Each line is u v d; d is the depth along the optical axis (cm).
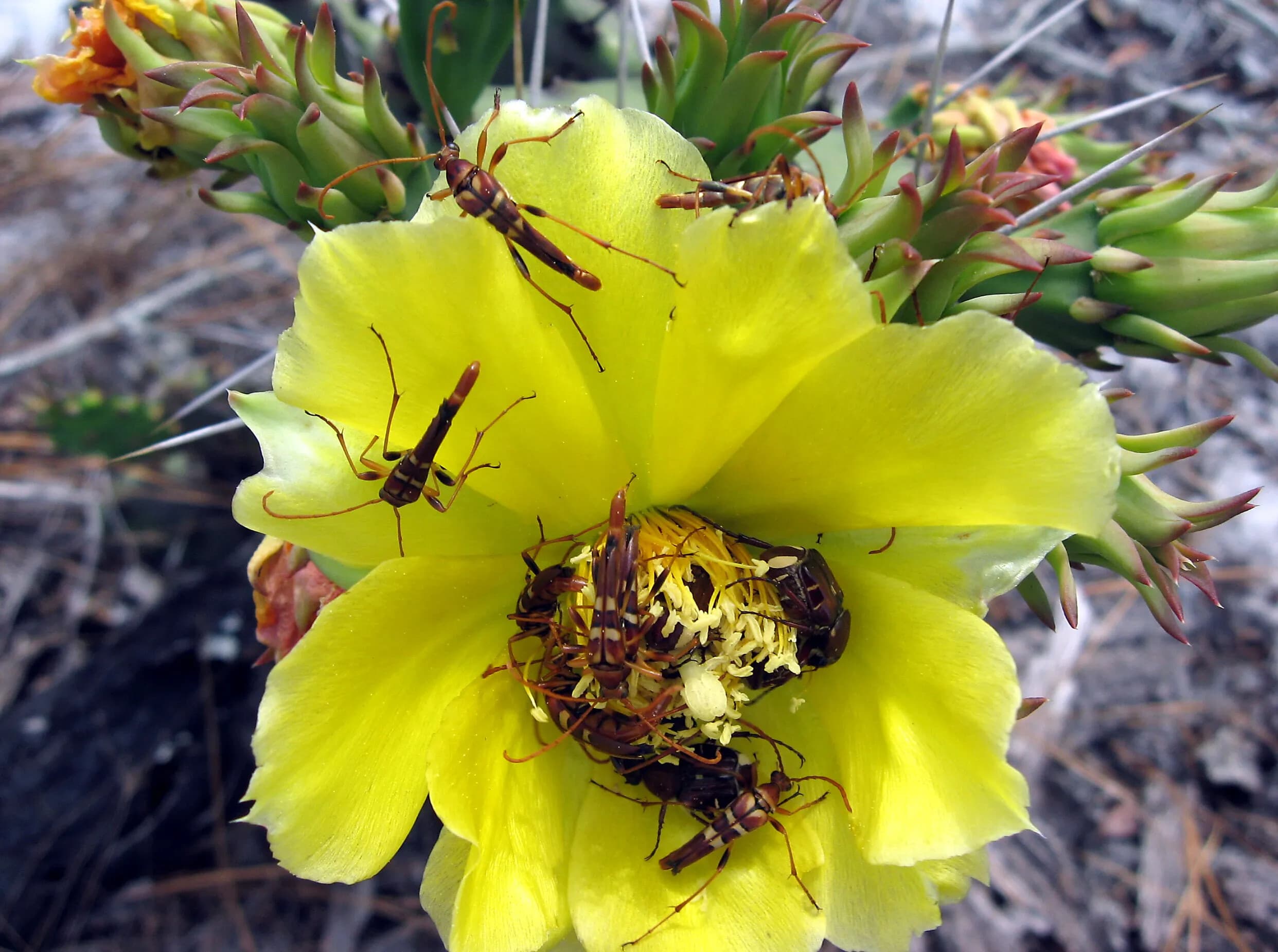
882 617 12
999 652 10
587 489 12
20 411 33
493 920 11
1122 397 14
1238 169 34
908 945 12
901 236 12
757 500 12
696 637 12
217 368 33
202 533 31
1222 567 30
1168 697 30
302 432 11
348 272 10
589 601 12
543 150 11
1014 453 10
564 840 12
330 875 10
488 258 10
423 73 17
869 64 35
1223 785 29
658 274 11
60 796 26
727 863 12
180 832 27
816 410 11
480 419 11
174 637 28
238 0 14
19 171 35
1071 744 29
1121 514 14
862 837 12
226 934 27
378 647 11
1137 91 36
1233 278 14
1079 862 28
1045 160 20
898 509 11
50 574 32
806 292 10
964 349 10
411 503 11
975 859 12
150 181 35
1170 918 27
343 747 10
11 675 30
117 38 15
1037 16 37
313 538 11
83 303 34
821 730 13
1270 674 29
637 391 12
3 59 38
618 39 20
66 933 26
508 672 12
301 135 13
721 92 14
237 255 34
